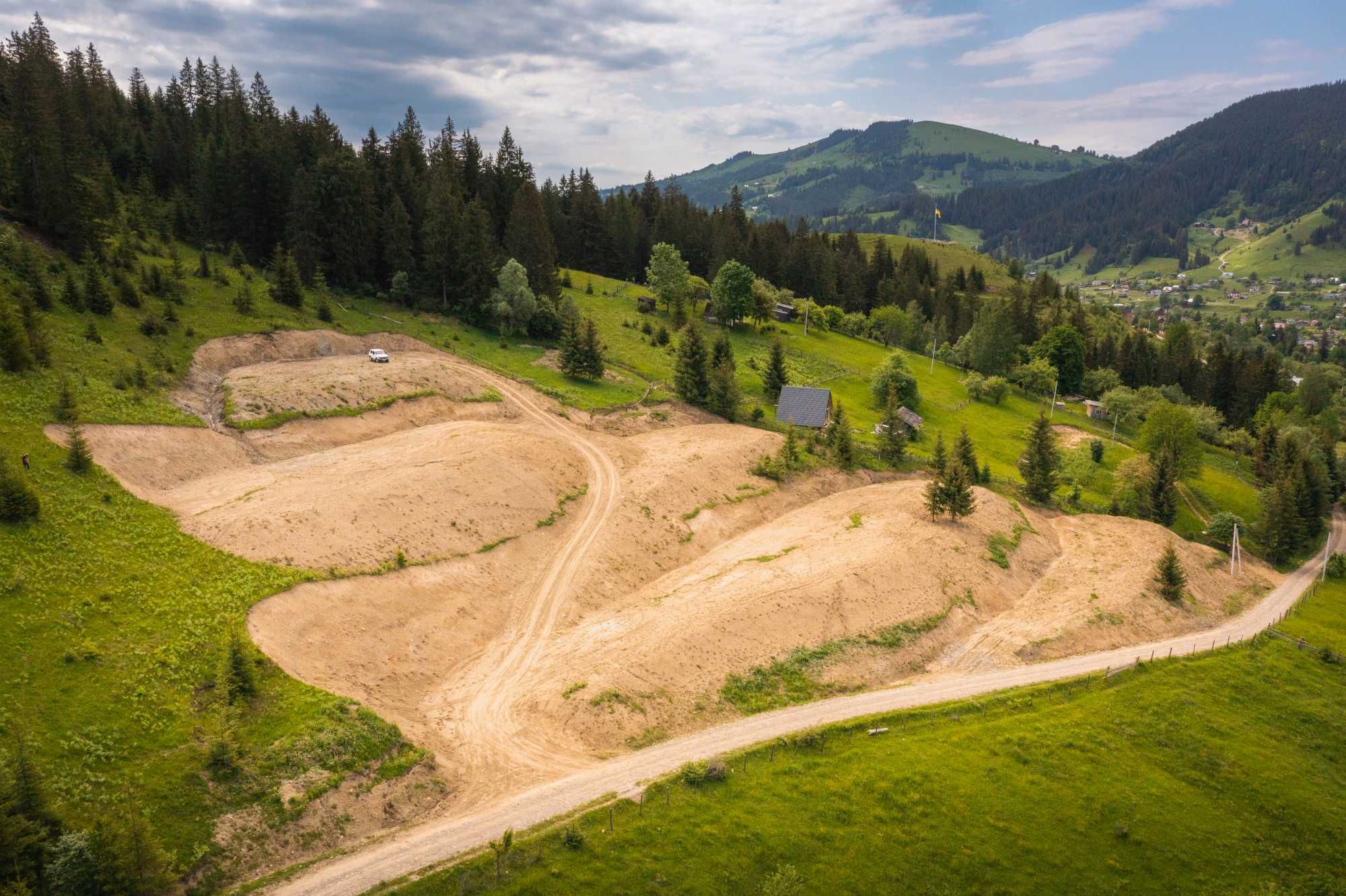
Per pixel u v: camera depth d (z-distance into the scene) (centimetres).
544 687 4909
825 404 10431
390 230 11756
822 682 5450
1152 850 4353
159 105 14762
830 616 6062
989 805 4447
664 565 6894
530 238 12788
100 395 6581
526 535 6656
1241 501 10881
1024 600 7025
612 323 13338
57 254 8812
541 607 5856
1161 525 9206
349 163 11462
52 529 4744
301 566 5178
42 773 3269
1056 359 15200
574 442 8700
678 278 14312
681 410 10294
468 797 4012
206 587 4684
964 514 7800
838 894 3775
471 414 8862
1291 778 5034
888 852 4050
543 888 3525
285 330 9281
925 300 19425
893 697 5378
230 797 3528
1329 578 8550
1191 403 15050
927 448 10731
